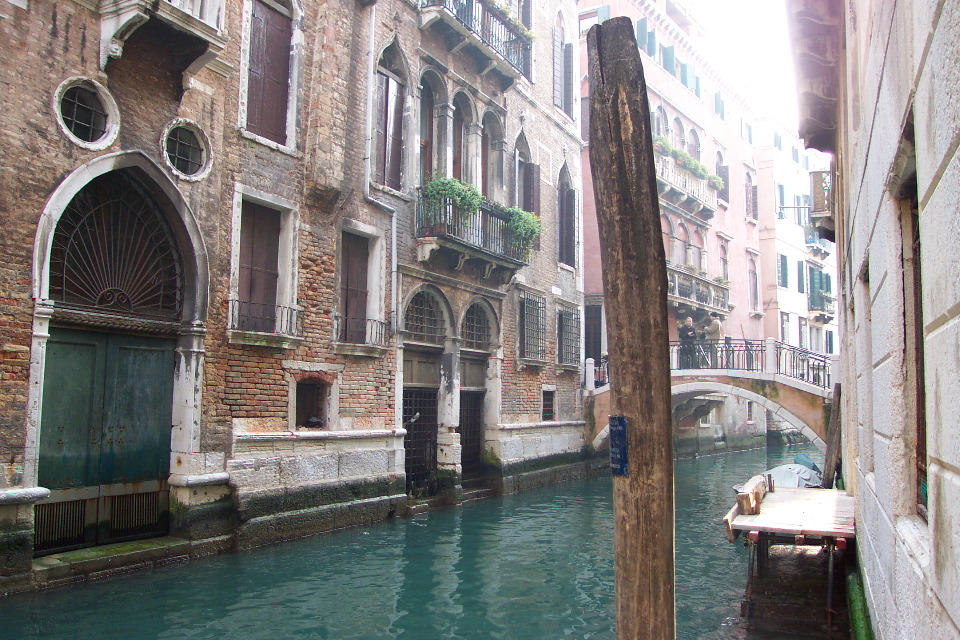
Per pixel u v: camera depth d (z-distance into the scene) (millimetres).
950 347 2047
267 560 9016
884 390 4043
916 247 3506
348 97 11781
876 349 4484
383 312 12406
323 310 11172
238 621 6816
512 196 16719
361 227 12000
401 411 12680
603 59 3463
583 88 22219
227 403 9578
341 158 11375
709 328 26266
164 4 8227
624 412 3318
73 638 6172
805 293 36312
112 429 8484
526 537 10953
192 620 6770
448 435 14062
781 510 7793
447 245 13398
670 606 3227
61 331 7969
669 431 3312
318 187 10945
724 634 6668
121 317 8461
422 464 13773
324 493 10852
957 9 1826
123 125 8414
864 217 4996
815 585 7707
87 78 8031
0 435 7148
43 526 7766
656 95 24219
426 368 13969
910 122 2689
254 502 9680
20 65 7461
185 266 9180
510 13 15992
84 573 7695
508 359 16250
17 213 7375
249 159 10125
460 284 14484
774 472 13492
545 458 17375
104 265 8406
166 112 8945
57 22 7797
